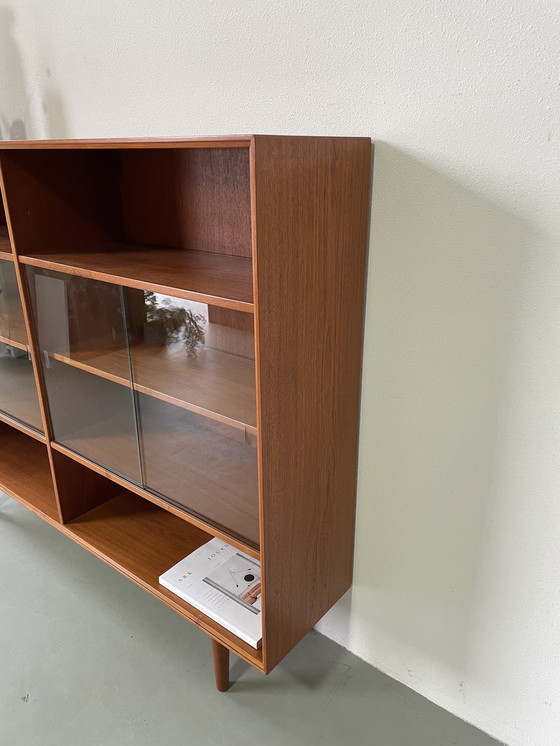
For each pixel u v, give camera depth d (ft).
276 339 2.78
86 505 4.82
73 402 4.20
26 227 3.86
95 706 3.87
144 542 4.49
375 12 2.88
